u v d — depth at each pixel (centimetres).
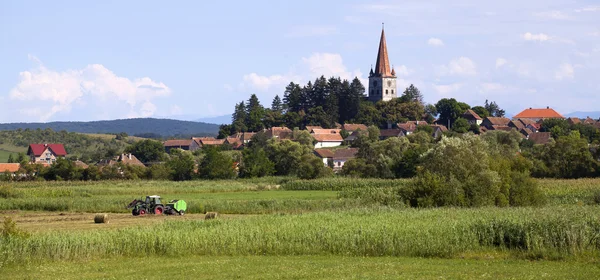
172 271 7819
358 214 12519
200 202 17862
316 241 9312
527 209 12212
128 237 9388
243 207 17125
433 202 15850
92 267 8194
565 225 8756
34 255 8725
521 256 8538
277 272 7619
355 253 9056
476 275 7256
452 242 9069
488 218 10181
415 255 8900
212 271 7750
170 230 10038
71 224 13675
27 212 17250
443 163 17150
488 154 18575
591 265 7850
